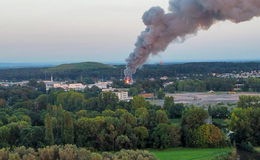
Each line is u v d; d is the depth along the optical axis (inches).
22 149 6643.7
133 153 6466.5
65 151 6284.5
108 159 6195.9
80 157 6254.9
